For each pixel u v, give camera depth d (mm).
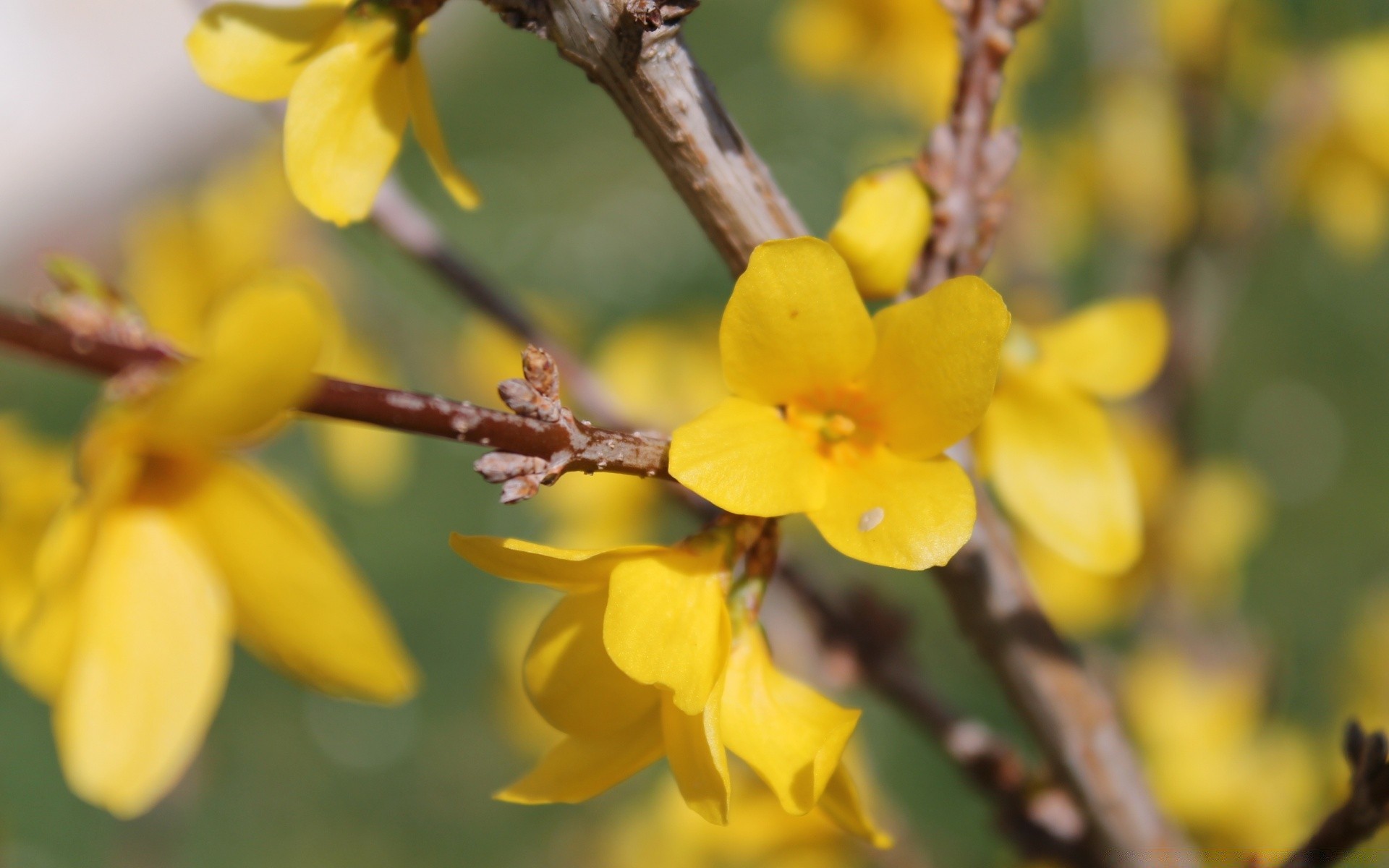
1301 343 1026
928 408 281
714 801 277
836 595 350
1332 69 487
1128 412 481
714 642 280
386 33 290
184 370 261
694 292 1148
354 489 501
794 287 280
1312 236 1045
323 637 271
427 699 973
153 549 271
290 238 463
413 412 273
